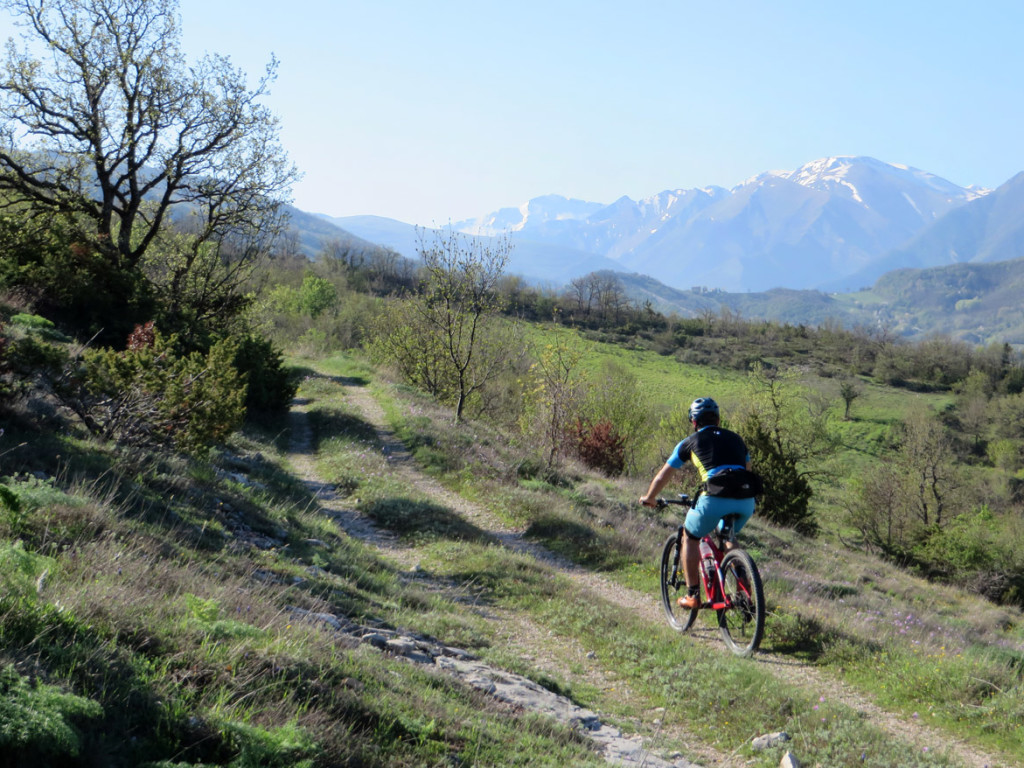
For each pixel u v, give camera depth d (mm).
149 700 3277
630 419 40125
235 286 29516
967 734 5859
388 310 41281
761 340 144500
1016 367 123375
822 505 58906
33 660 3141
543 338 26906
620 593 11117
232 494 11203
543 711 5738
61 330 20656
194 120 26328
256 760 3152
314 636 5211
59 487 7230
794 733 5629
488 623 8836
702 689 6605
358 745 3701
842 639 8055
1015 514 57031
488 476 18750
